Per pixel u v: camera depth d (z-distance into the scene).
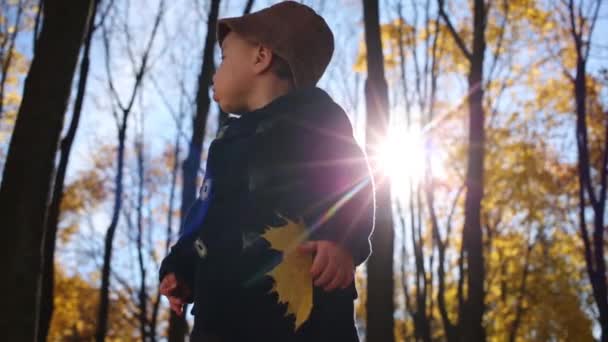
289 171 1.87
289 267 1.77
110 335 17.61
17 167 4.16
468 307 8.69
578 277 16.17
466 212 8.92
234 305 1.79
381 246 7.05
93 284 18.45
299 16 2.07
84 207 15.38
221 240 1.87
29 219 4.09
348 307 1.80
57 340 18.53
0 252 4.01
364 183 1.87
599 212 9.06
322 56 2.11
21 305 3.96
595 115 13.06
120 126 9.50
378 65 7.39
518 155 15.16
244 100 2.05
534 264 16.41
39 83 4.32
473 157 9.09
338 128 1.94
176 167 11.66
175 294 2.03
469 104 9.30
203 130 7.89
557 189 15.13
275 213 1.83
